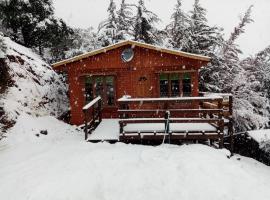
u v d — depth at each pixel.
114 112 16.08
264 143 13.04
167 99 11.31
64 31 24.36
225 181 8.22
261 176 10.06
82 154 10.23
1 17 22.11
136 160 9.69
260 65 21.80
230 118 11.89
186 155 9.77
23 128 13.29
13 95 15.05
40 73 18.62
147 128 12.04
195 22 22.06
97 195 7.75
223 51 21.41
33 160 10.00
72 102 16.25
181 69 15.46
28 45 24.16
